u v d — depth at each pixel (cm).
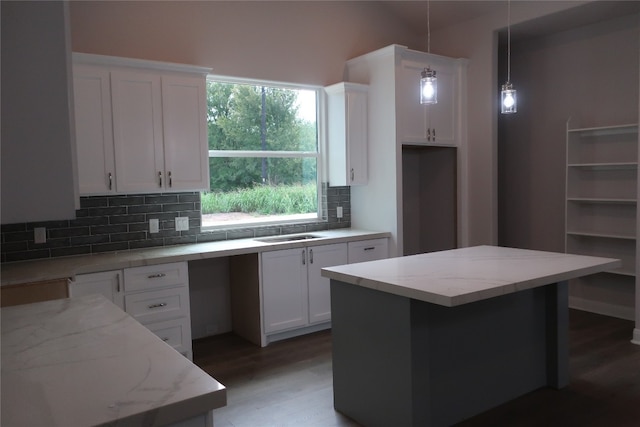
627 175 442
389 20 524
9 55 96
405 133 461
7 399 100
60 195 102
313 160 490
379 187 474
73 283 300
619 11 426
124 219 379
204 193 425
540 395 302
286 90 469
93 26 363
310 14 469
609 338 400
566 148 479
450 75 495
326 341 409
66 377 111
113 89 344
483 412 280
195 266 421
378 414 255
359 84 468
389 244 467
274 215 466
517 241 536
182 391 103
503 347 288
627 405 287
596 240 465
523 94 520
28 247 340
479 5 472
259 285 393
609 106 453
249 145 448
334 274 266
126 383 107
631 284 449
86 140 335
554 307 307
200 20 408
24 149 98
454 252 323
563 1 422
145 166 359
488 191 491
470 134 505
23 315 163
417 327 235
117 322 154
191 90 377
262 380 331
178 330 351
